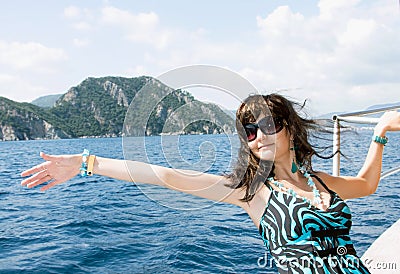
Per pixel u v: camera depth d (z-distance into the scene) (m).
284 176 1.87
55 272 5.01
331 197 1.81
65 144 59.47
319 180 1.89
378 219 5.76
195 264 4.86
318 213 1.72
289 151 1.87
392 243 2.71
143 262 5.19
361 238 4.87
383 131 2.07
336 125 2.51
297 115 1.84
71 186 14.74
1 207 10.60
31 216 9.10
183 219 7.22
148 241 6.15
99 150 32.22
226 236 5.92
